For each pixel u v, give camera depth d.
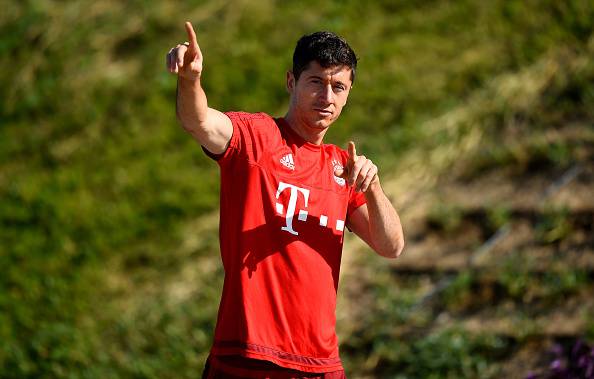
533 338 24.17
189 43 12.46
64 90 37.97
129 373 27.05
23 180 34.72
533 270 25.94
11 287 30.77
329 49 13.89
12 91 38.59
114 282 30.12
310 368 13.98
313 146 14.40
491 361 24.12
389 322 26.05
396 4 37.44
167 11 40.19
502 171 29.53
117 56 38.97
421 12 36.75
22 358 28.17
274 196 13.95
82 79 38.16
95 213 32.66
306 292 13.94
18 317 29.67
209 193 32.44
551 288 25.22
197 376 26.45
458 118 31.66
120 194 33.19
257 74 35.88
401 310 26.16
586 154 28.84
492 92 32.16
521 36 34.12
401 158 30.94
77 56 39.28
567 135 29.78
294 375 13.95
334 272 14.39
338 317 26.73
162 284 29.59
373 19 37.03
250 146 13.88
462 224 28.27
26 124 37.16
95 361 27.75
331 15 37.69
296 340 13.89
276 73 35.72
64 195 33.66
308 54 13.95
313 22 37.56
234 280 13.85
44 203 33.44
